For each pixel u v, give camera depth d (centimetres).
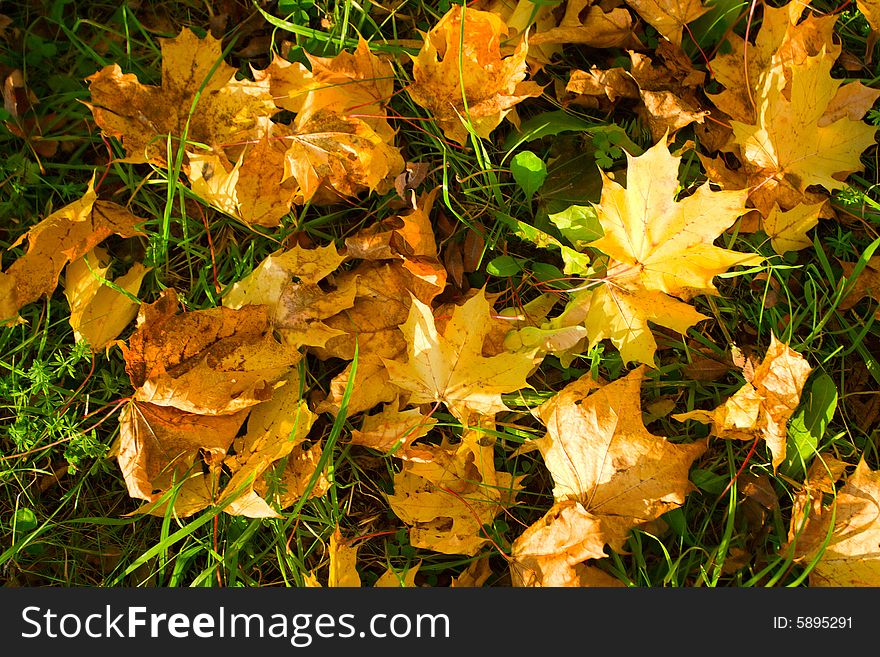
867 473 157
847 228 165
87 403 161
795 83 158
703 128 164
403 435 159
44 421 161
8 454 162
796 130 160
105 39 167
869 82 166
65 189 164
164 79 160
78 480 162
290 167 160
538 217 164
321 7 166
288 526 161
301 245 164
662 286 158
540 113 166
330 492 162
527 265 165
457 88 161
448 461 159
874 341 164
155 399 157
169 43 160
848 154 160
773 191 162
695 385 164
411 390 158
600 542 153
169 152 158
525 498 163
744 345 164
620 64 166
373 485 163
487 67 160
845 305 163
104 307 161
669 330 164
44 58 166
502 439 162
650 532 161
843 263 163
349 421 163
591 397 156
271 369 158
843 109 162
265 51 167
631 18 165
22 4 166
